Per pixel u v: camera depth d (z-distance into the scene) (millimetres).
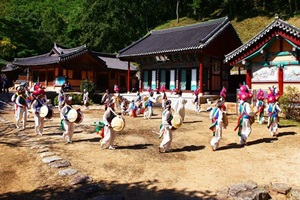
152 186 6219
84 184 6223
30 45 56719
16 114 12188
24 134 11008
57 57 31219
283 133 11555
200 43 21531
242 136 9555
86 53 30141
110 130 8867
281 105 15078
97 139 10289
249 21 49938
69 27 69875
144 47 26812
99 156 8203
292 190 5844
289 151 8859
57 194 5777
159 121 15078
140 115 17609
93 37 62375
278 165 7543
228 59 18094
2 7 58250
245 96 9711
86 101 20656
